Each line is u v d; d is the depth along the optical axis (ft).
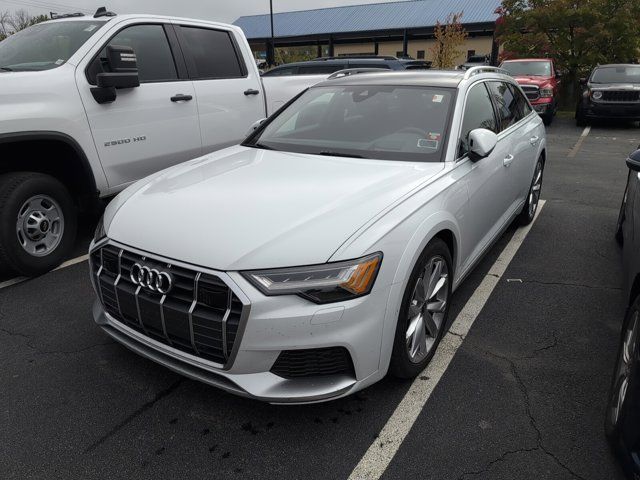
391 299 7.96
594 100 46.85
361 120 11.95
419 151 10.80
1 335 10.82
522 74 52.95
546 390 9.19
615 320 11.68
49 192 13.58
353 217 8.11
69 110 13.57
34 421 8.36
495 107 13.78
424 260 8.80
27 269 13.28
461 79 12.46
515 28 66.49
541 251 15.90
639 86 45.57
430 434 8.12
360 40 144.15
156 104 15.90
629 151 35.06
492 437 8.06
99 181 14.62
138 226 8.49
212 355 7.62
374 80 13.16
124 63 14.24
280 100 20.97
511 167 13.87
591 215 19.75
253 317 7.18
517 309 12.17
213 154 12.12
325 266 7.36
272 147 11.98
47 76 13.28
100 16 16.07
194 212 8.50
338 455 7.71
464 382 9.38
